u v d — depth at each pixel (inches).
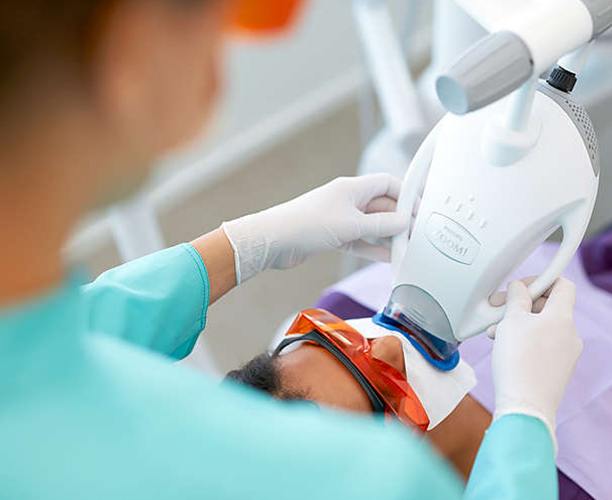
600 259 45.6
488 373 42.0
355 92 89.7
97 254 80.0
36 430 15.6
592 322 43.4
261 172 85.3
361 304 45.3
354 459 16.7
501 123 30.0
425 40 90.1
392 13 86.0
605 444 39.9
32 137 13.8
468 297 32.1
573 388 41.5
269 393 33.3
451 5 45.7
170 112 14.9
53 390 15.8
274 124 86.5
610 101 50.6
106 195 15.8
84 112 13.9
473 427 40.5
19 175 14.1
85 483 15.6
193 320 34.3
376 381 33.5
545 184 30.3
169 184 83.1
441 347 35.0
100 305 32.2
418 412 33.2
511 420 28.0
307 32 82.1
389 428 18.0
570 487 39.3
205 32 14.4
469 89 24.8
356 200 37.6
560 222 31.3
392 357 33.7
